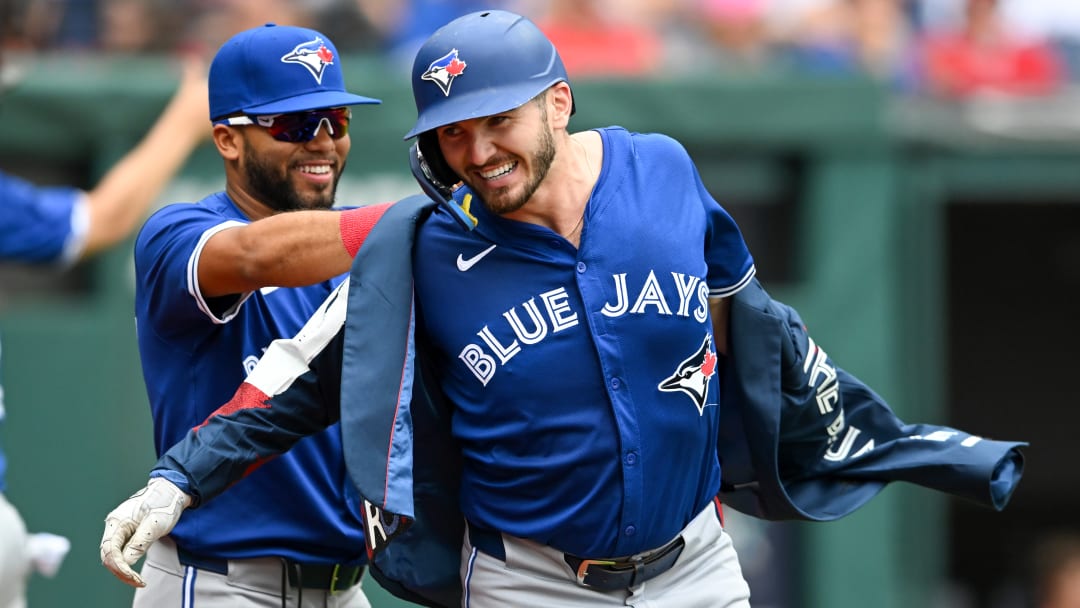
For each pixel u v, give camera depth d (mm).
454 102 11109
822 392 13523
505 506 12125
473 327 11789
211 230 12703
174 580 13367
